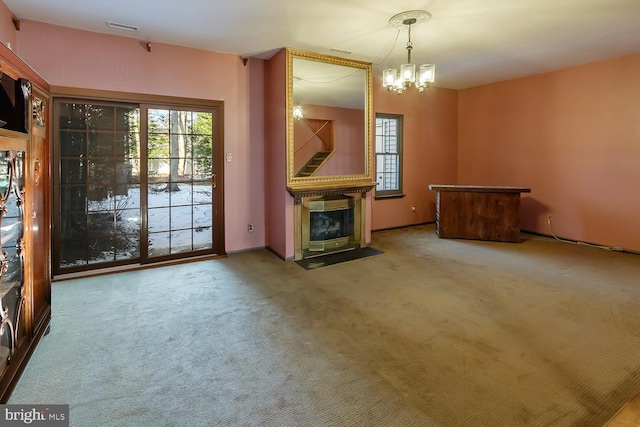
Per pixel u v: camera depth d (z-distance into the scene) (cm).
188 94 448
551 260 457
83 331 270
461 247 526
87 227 413
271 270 423
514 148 634
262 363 229
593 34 407
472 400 193
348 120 507
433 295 342
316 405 189
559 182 574
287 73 450
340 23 371
